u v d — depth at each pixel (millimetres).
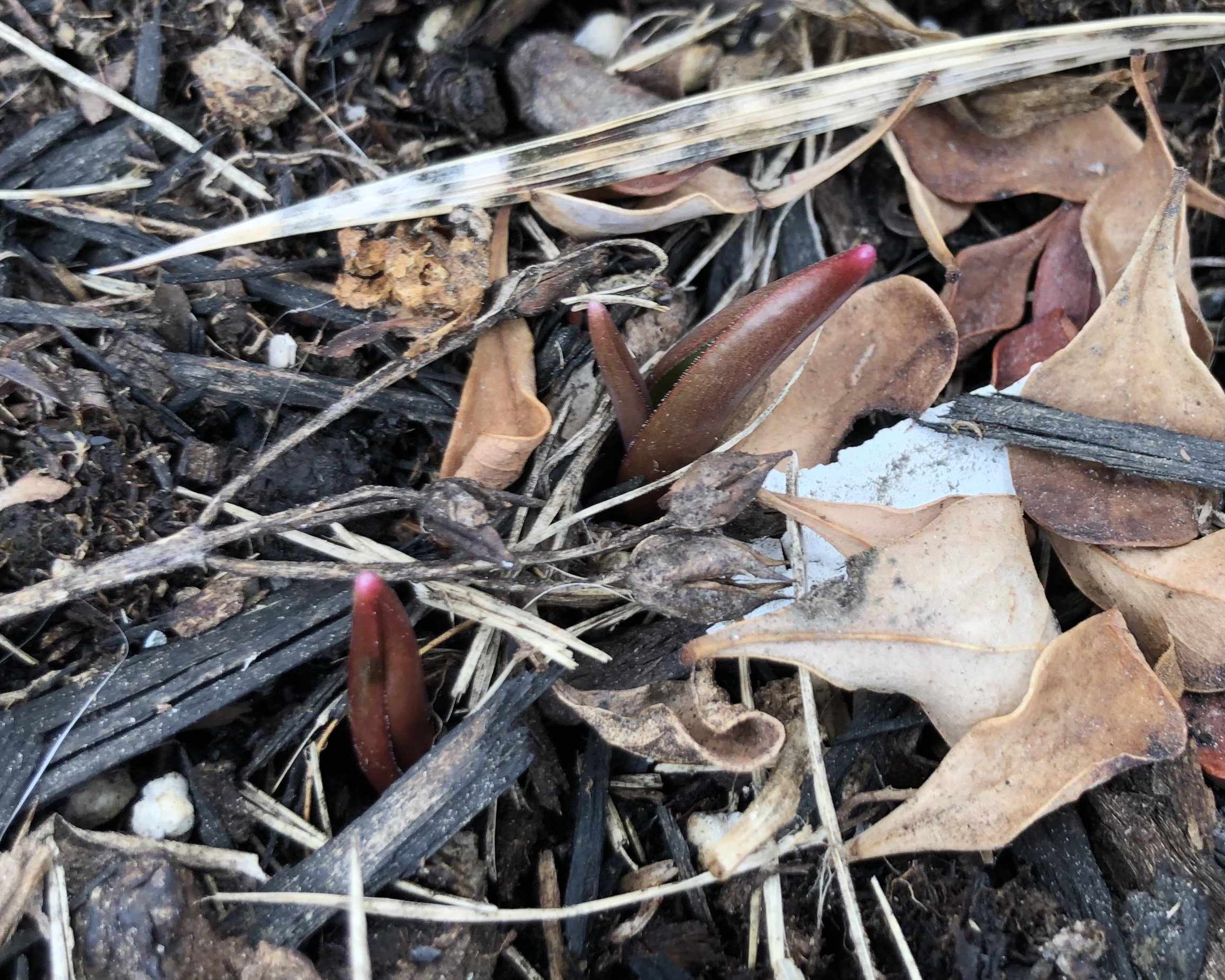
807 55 228
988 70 219
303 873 172
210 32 211
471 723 181
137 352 197
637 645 196
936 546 177
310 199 212
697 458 197
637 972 179
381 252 202
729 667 203
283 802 186
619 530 204
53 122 206
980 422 196
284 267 206
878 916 182
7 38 201
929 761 191
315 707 191
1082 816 185
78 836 171
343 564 182
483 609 190
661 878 188
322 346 205
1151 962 172
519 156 208
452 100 218
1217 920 173
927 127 225
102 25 207
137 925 162
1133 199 219
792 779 187
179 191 210
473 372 199
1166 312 188
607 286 216
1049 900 178
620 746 180
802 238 232
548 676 183
